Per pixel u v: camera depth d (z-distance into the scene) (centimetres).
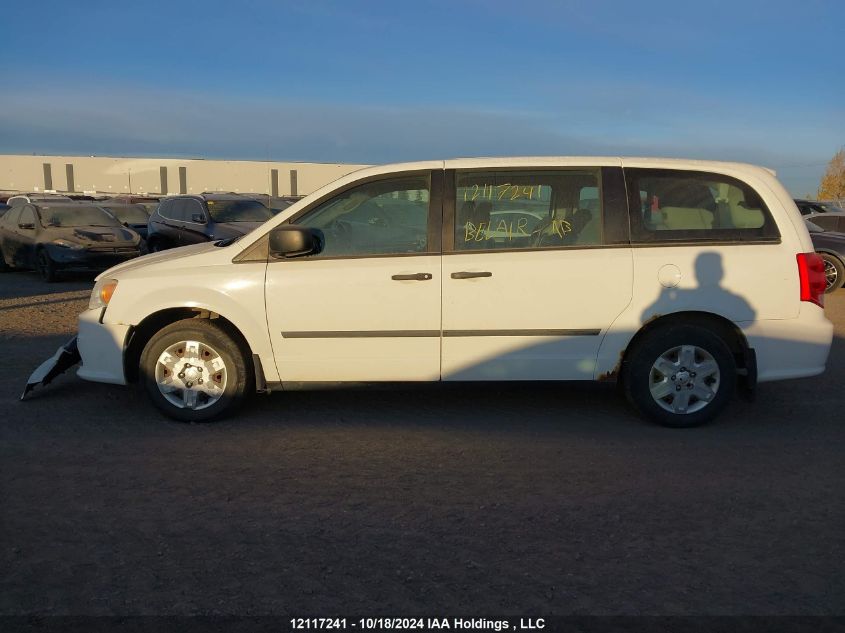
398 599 324
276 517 404
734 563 355
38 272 1480
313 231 538
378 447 509
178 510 412
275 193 3866
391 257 531
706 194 537
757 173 542
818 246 1317
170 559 359
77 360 620
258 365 544
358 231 539
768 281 525
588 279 523
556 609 317
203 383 549
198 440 522
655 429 543
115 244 1436
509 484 447
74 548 369
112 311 546
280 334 534
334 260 533
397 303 526
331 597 326
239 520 400
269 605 320
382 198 541
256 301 530
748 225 534
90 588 334
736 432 539
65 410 588
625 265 523
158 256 590
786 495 432
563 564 354
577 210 534
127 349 554
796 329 530
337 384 546
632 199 532
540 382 541
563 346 530
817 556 362
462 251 530
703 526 393
